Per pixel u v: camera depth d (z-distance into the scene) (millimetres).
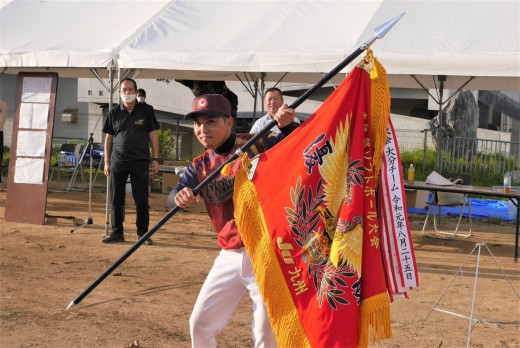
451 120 20953
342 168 4102
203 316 4238
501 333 5984
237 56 9719
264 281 4098
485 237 10992
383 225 4113
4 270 7770
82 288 7098
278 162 4145
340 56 9328
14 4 12242
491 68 8852
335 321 3967
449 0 10195
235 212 4172
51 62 10523
